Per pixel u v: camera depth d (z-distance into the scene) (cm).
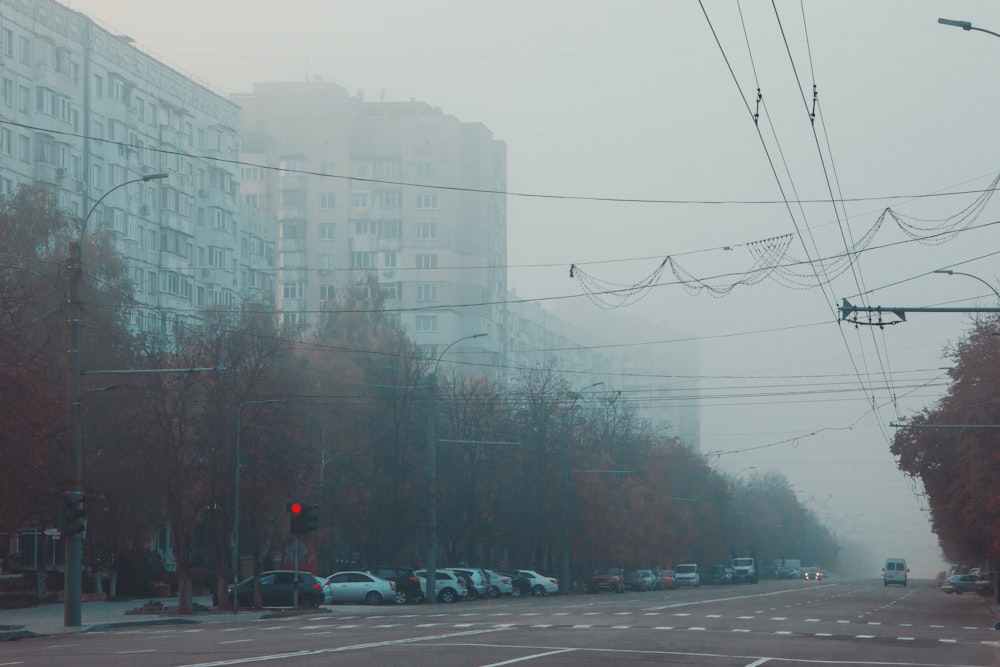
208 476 4972
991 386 4947
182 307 9588
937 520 6912
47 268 4997
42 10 8262
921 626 4106
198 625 3862
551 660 2288
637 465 10256
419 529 6812
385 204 13700
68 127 8456
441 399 7681
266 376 5469
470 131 14112
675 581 10800
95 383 5228
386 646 2623
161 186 9556
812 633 3484
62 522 3653
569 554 8775
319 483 6556
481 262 13988
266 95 14038
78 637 3231
